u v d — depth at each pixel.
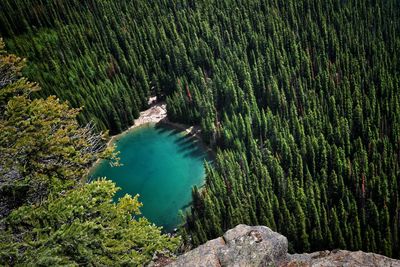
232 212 86.44
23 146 16.38
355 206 87.75
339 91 129.25
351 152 110.94
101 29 159.88
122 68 148.12
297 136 113.62
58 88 136.25
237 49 151.62
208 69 150.00
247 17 168.38
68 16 161.75
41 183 16.61
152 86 144.38
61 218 14.53
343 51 160.88
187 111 120.50
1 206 15.93
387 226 83.88
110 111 122.25
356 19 172.50
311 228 88.56
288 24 166.25
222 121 123.06
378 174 103.62
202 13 174.25
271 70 138.38
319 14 172.62
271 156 101.62
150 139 119.50
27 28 151.38
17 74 21.12
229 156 101.06
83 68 146.62
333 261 16.62
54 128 19.20
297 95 135.88
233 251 17.31
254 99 126.19
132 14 172.25
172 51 150.88
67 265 12.54
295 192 98.31
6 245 12.90
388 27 167.62
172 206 97.31
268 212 86.12
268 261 16.98
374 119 120.06
